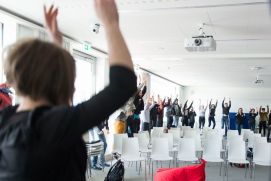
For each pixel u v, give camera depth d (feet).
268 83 55.77
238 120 48.73
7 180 2.02
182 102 66.95
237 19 16.56
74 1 14.03
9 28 16.39
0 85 9.59
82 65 26.23
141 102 26.14
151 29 19.10
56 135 2.02
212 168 22.84
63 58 2.25
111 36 2.21
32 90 2.19
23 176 2.00
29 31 17.17
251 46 23.53
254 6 14.26
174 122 43.75
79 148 2.34
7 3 14.48
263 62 31.14
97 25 17.06
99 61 27.99
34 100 2.26
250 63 32.14
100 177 19.13
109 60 2.17
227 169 21.95
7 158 2.06
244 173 21.31
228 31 19.20
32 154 2.02
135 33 20.17
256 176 20.43
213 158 19.60
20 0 14.03
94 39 22.06
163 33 20.04
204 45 17.54
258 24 17.40
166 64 34.37
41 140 2.04
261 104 63.67
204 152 20.34
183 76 46.98
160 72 42.27
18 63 2.16
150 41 22.54
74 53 24.68
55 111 2.10
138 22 17.56
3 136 2.16
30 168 2.00
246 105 64.39
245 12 15.28
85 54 26.35
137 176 19.95
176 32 19.71
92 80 27.58
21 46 2.23
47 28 2.86
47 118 2.08
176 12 15.53
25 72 2.15
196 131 27.43
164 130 26.81
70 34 20.53
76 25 18.28
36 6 14.87
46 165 2.02
